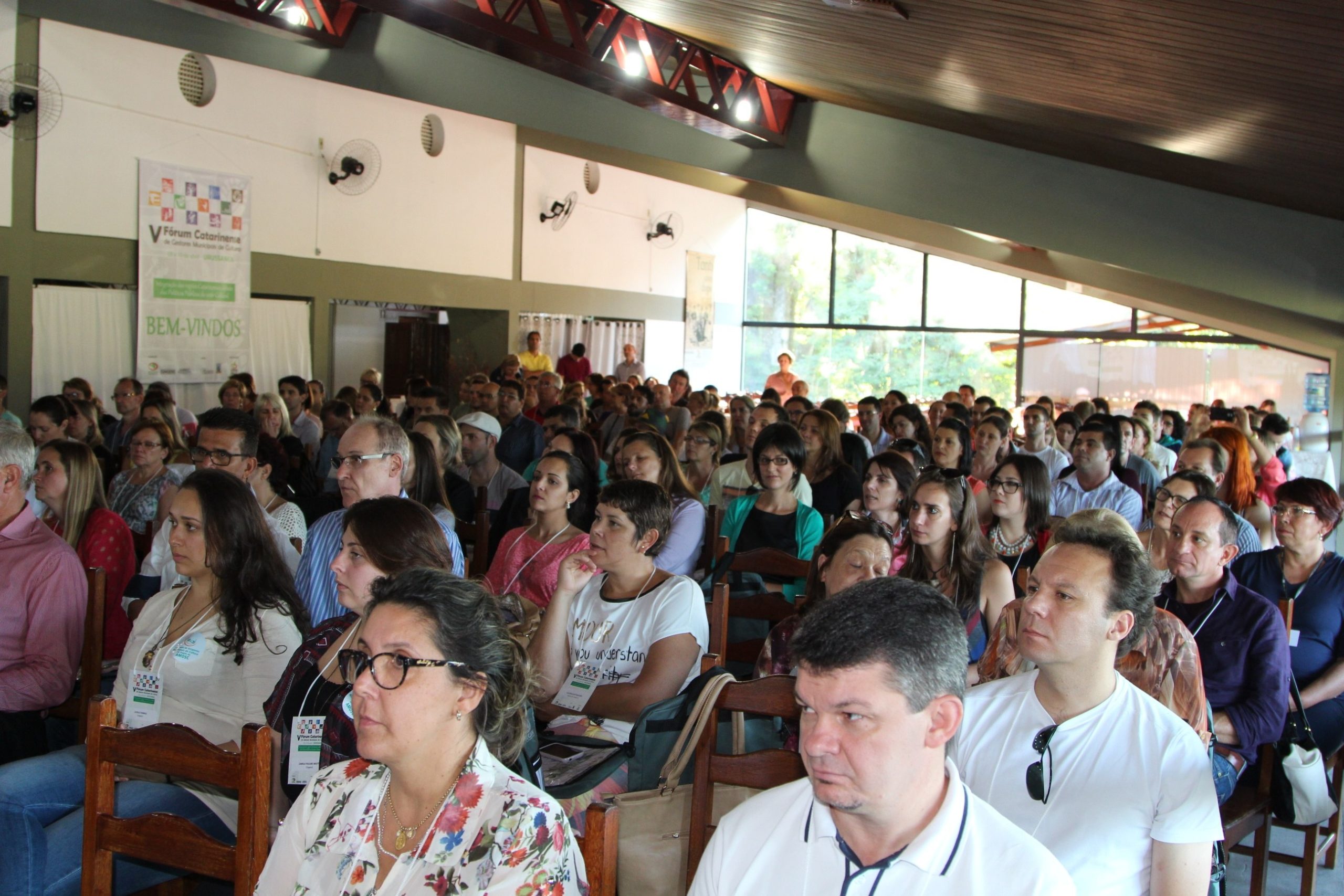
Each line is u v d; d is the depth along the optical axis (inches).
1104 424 220.4
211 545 103.8
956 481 128.8
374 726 62.4
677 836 92.0
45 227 324.2
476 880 59.8
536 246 541.0
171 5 334.6
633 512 120.6
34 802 97.3
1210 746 88.7
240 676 105.3
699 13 256.2
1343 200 266.4
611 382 470.3
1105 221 341.1
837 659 50.2
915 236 583.2
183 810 98.8
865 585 53.4
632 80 306.0
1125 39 161.5
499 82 401.1
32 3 315.6
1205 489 146.0
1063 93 220.5
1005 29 177.2
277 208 399.9
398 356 508.1
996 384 678.5
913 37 205.6
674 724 94.4
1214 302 485.1
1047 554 76.9
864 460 269.1
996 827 53.2
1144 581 74.1
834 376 719.7
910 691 49.7
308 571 126.9
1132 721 74.4
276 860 66.2
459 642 62.9
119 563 146.9
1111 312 646.5
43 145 321.4
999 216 353.4
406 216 460.1
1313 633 139.4
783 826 57.4
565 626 118.2
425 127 466.6
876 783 50.2
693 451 231.5
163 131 355.6
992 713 78.9
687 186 665.6
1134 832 72.6
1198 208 331.6
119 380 331.0
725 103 342.3
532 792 62.9
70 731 138.4
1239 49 149.0
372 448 125.9
